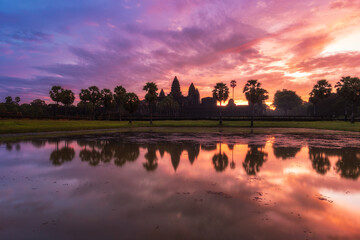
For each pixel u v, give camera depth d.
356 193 6.11
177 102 127.94
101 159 11.01
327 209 5.05
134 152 13.16
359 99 46.38
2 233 3.94
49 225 4.24
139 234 3.91
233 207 5.14
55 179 7.46
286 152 13.18
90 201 5.48
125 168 9.09
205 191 6.27
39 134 26.06
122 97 68.94
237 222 4.38
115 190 6.32
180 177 7.74
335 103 90.00
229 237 3.80
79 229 4.09
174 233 3.93
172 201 5.49
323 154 12.45
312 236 3.87
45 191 6.23
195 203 5.37
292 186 6.75
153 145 16.44
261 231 4.02
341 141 19.27
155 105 132.62
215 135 25.92
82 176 7.84
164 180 7.37
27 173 8.25
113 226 4.20
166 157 11.57
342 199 5.68
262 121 57.62
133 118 78.06
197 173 8.30
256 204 5.32
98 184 6.90
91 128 37.44
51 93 84.38
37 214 4.73
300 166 9.49
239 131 33.38
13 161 10.49
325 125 42.91
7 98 129.00
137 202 5.42
